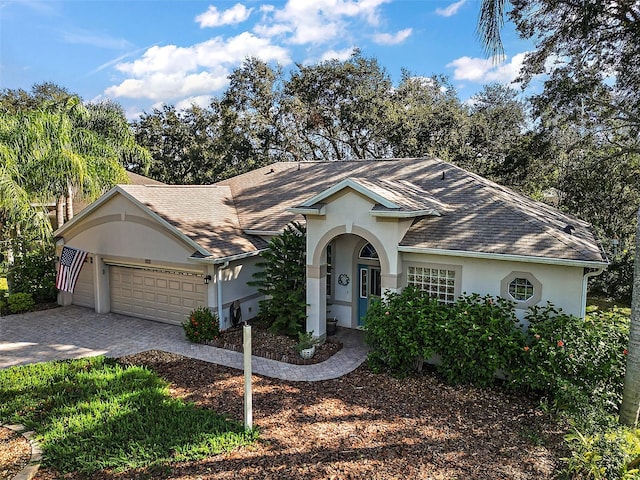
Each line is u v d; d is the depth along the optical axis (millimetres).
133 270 17375
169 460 7582
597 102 23672
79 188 21688
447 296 12945
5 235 19625
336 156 42188
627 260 22828
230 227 17203
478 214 13773
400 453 8086
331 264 16453
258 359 13078
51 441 8133
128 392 10258
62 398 9875
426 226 13625
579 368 9828
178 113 45344
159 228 15766
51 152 19500
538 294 11602
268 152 41469
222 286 15406
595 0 18750
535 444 8469
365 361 13000
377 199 12703
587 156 26781
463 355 11086
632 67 21031
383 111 35844
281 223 17047
